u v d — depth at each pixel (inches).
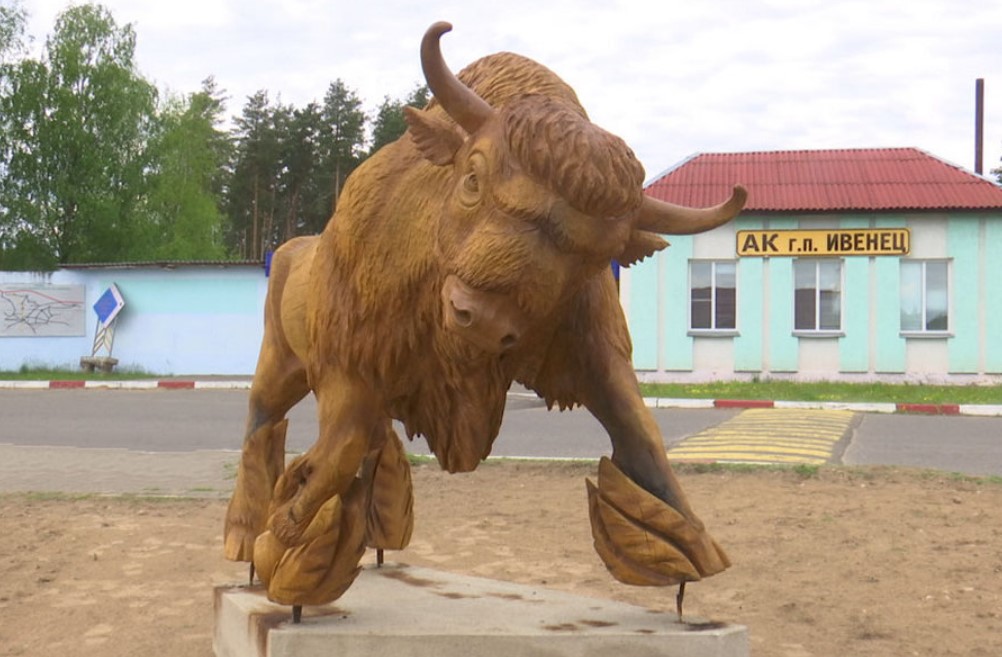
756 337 765.3
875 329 752.3
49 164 1191.6
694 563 116.8
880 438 434.0
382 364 117.1
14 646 170.2
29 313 886.4
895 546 230.2
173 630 177.2
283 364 155.3
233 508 158.9
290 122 1924.2
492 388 113.4
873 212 745.6
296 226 1978.3
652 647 122.5
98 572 215.8
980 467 352.5
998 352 735.7
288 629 128.3
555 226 90.3
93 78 1210.6
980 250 737.6
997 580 204.1
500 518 266.7
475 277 91.5
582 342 115.4
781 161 827.4
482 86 111.0
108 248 1245.7
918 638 171.2
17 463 372.5
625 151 91.5
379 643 125.7
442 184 110.5
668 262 773.9
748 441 421.1
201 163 1481.3
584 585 203.8
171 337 885.8
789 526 249.1
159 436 457.1
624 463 118.0
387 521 164.1
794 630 175.9
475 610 137.7
